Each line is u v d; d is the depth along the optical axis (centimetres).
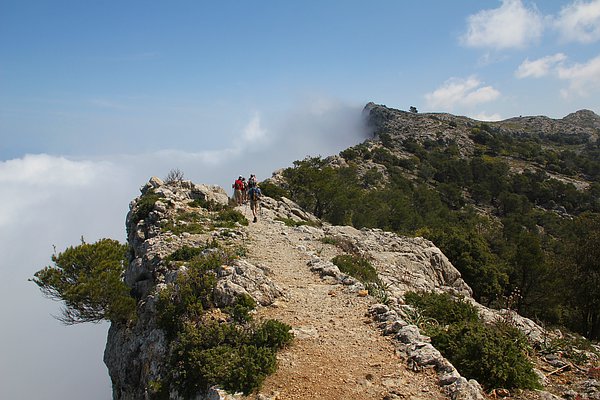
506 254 5506
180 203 3200
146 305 1767
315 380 999
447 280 3500
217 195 3691
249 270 1577
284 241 2556
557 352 1430
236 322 1268
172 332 1355
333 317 1373
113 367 2108
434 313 1562
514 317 2033
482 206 12144
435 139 17738
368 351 1141
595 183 13900
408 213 6662
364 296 1576
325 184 5706
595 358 1450
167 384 1159
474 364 1062
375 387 969
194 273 1443
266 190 5009
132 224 3122
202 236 2439
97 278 1955
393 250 3356
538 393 1013
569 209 12331
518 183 12938
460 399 910
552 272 4269
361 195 6575
